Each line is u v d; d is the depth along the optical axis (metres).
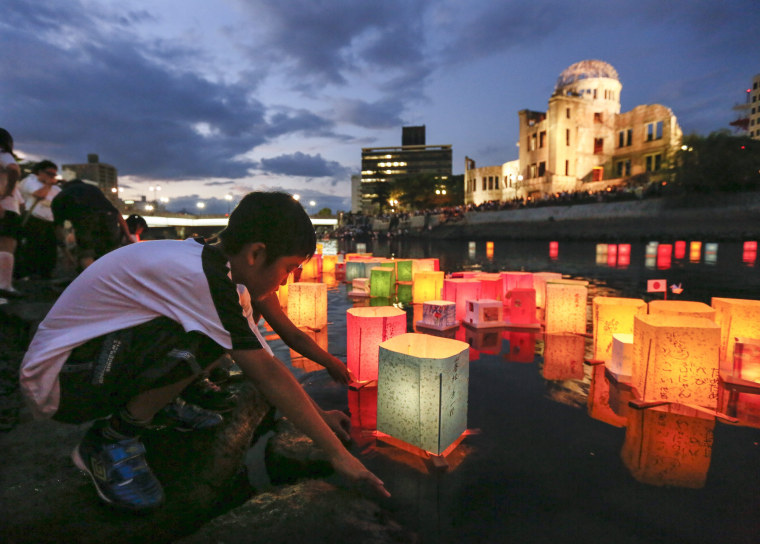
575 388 2.56
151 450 1.67
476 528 1.33
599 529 1.33
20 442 1.74
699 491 1.53
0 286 3.62
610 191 34.59
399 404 1.91
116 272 1.22
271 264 1.25
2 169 3.43
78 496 1.40
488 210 42.34
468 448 1.85
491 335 3.84
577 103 43.81
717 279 7.54
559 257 14.22
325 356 2.18
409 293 6.41
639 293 6.11
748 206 22.45
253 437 2.00
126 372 1.22
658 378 2.30
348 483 1.60
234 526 1.31
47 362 1.21
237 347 1.20
